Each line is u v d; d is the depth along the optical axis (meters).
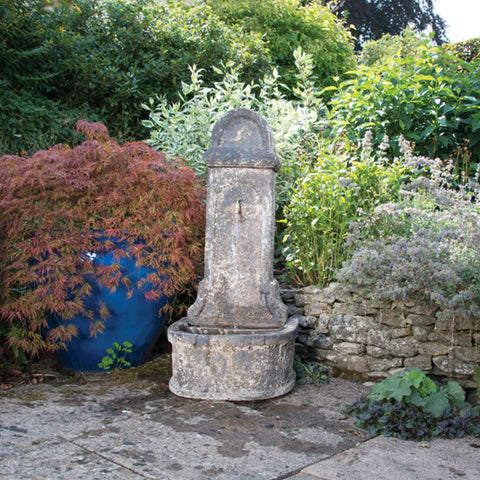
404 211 3.54
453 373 3.14
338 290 3.56
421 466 2.32
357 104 4.80
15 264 3.33
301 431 2.67
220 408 2.97
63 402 3.07
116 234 3.42
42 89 5.67
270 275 3.34
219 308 3.35
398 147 4.58
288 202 4.76
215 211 3.35
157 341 4.20
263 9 7.64
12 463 2.26
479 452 2.48
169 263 3.60
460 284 2.93
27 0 5.64
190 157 4.79
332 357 3.56
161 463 2.29
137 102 5.87
